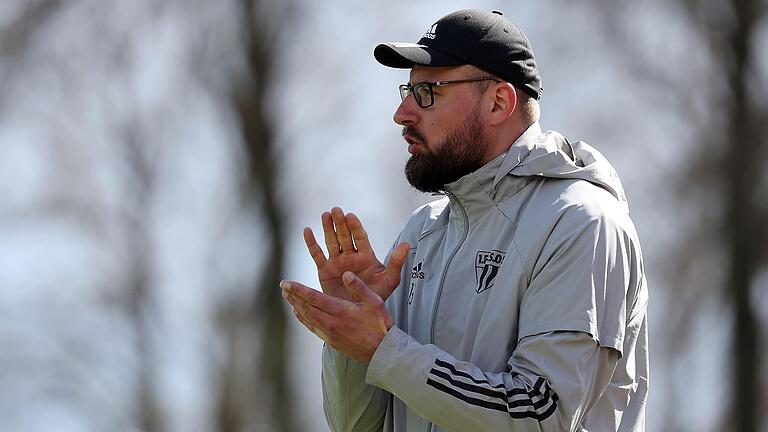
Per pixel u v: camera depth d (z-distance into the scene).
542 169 13.07
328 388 13.77
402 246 13.13
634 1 57.81
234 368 60.91
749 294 58.09
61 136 60.78
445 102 13.37
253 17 57.25
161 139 60.94
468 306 12.98
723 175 58.03
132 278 64.81
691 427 74.00
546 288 12.40
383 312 12.30
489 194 13.20
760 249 57.88
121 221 63.94
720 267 59.59
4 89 57.19
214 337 61.59
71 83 58.44
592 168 13.20
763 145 58.00
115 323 66.25
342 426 13.84
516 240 12.80
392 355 12.20
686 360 68.38
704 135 59.12
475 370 12.12
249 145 58.28
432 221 14.15
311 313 12.40
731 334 58.81
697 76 58.94
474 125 13.32
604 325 12.39
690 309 63.34
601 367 12.43
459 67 13.35
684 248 60.81
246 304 60.38
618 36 57.75
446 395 12.01
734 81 58.19
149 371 66.06
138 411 66.88
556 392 11.97
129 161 61.78
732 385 59.09
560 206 12.74
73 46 57.53
